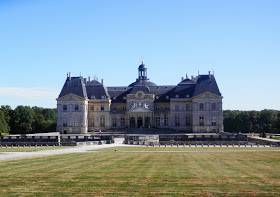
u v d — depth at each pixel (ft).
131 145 400.67
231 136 463.01
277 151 289.94
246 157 230.48
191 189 119.75
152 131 636.89
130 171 160.66
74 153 269.64
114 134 595.06
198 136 472.03
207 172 157.69
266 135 545.85
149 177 143.33
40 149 323.37
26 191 116.88
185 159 217.97
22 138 441.68
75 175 148.36
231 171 160.76
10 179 138.41
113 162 198.80
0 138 447.01
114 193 113.91
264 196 110.32
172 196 110.11
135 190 118.21
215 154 258.57
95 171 160.35
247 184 128.26
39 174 150.82
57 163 192.65
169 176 145.89
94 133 644.69
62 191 116.78
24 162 197.26
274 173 154.20
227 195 111.45
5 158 222.48
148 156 240.94
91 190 118.32
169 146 381.19
